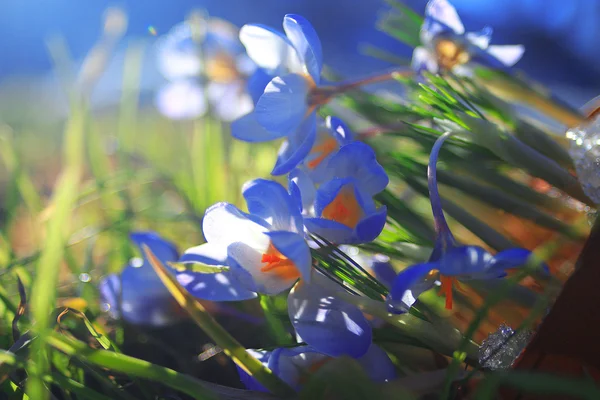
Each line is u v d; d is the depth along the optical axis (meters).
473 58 0.45
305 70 0.40
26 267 0.47
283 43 0.40
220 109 0.61
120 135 0.66
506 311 0.35
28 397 0.34
